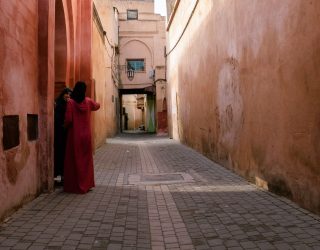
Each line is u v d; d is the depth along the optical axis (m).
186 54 14.25
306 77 4.48
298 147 4.72
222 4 8.34
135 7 31.16
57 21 8.30
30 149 5.18
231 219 4.35
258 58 6.05
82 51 10.50
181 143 16.03
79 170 5.80
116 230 4.03
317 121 4.25
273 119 5.49
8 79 4.31
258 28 6.01
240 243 3.58
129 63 31.03
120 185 6.53
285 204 4.84
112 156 11.17
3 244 3.52
